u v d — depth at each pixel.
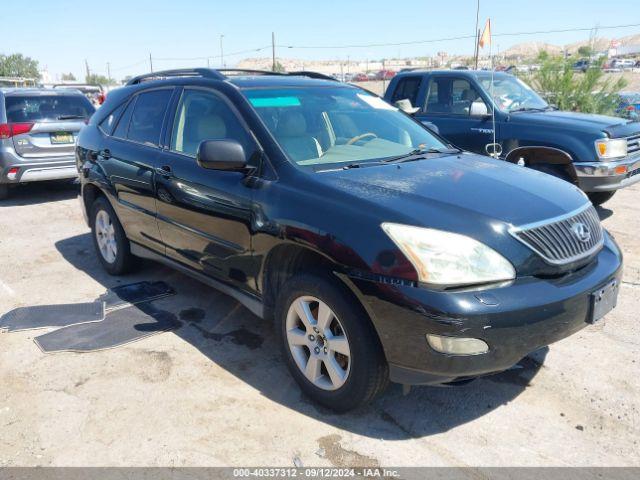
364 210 2.94
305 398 3.34
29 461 2.82
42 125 8.84
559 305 2.78
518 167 3.89
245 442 2.94
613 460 2.79
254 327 4.28
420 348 2.71
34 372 3.65
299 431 3.03
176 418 3.15
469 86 7.59
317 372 3.20
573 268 2.99
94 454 2.87
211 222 3.82
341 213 3.00
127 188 4.74
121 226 5.14
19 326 4.33
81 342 4.04
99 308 4.63
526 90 8.09
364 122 4.24
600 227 3.44
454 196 3.05
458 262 2.69
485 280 2.69
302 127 3.83
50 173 9.02
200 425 3.09
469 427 3.05
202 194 3.85
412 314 2.68
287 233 3.20
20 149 8.75
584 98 12.66
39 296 4.98
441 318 2.62
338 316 2.96
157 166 4.36
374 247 2.81
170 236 4.36
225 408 3.24
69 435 3.02
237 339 4.09
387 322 2.77
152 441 2.96
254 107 3.80
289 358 3.34
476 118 7.44
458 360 2.66
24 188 10.31
